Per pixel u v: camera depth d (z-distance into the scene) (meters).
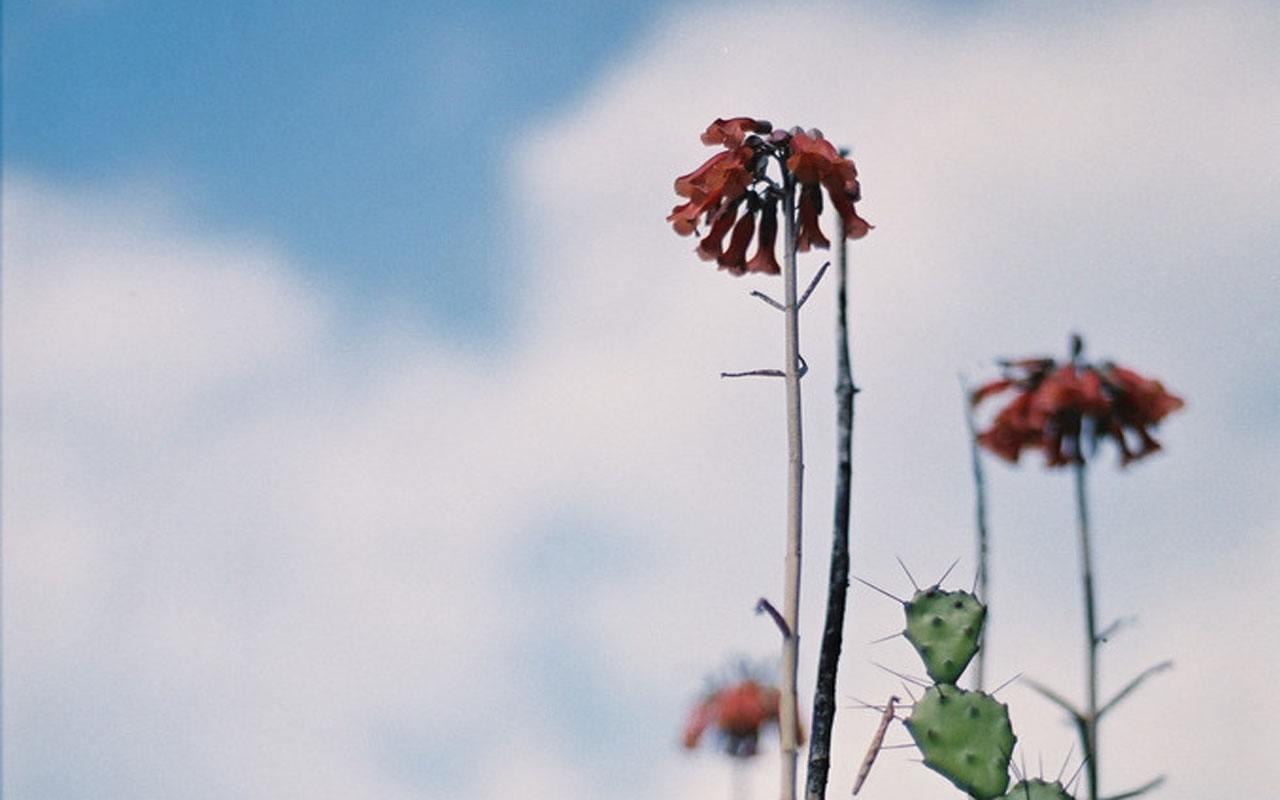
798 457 1.16
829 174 1.19
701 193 1.22
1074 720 1.30
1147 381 1.68
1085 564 1.34
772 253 1.22
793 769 1.12
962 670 1.26
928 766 1.24
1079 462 1.50
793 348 1.18
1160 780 1.25
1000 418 1.71
